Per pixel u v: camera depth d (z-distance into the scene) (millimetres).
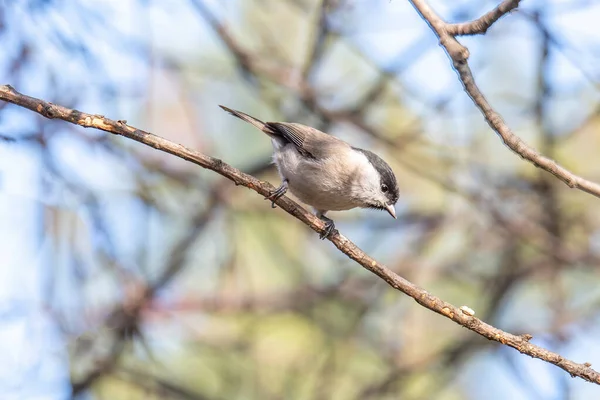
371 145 12250
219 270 11820
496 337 6789
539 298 12609
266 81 12211
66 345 10156
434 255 12852
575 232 12469
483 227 12727
